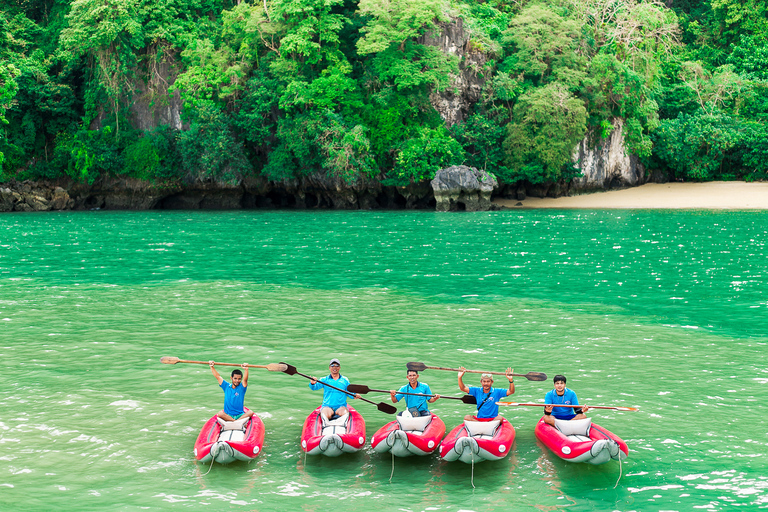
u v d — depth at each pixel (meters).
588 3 63.31
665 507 7.66
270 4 56.06
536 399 11.46
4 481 8.32
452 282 22.45
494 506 7.68
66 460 8.98
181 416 10.65
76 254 29.75
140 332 15.82
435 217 49.22
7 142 56.47
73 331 15.91
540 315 17.50
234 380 9.86
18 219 48.84
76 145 58.22
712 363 13.27
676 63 70.81
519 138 56.94
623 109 61.41
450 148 55.78
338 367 10.08
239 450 8.75
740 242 32.75
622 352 14.05
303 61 56.62
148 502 7.78
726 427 10.09
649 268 25.08
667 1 77.81
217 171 57.12
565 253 29.39
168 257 28.83
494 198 62.53
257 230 40.56
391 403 11.45
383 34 55.09
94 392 11.71
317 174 57.69
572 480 8.38
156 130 58.12
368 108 56.06
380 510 7.58
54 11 64.38
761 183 64.44
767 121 65.75
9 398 11.34
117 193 60.03
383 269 25.36
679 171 67.25
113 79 57.41
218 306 18.75
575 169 60.78
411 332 15.83
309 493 8.03
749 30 71.44
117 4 55.72
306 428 9.45
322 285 22.02
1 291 20.88
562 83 58.09
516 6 65.94
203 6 62.50
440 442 9.23
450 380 12.48
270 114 57.78
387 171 57.91
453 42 58.75
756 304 18.62
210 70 56.34
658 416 10.52
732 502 7.79
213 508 7.64
